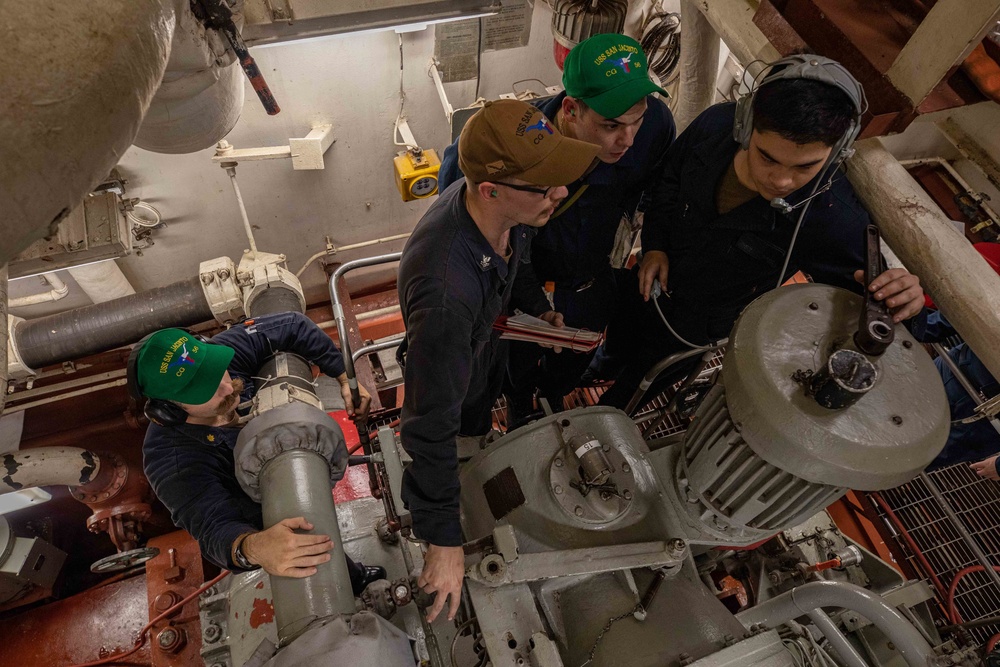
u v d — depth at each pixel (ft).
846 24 6.36
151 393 6.95
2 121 2.10
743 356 5.15
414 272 5.43
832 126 5.33
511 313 8.38
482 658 6.28
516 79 13.62
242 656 7.71
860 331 5.02
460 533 5.72
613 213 8.19
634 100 6.52
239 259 14.99
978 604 10.50
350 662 4.96
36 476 12.76
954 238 5.91
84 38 2.38
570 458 6.49
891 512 11.06
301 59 11.52
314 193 14.14
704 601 6.22
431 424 5.41
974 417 7.05
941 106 6.60
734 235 7.30
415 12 9.93
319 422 6.91
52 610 13.35
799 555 8.73
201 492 7.49
